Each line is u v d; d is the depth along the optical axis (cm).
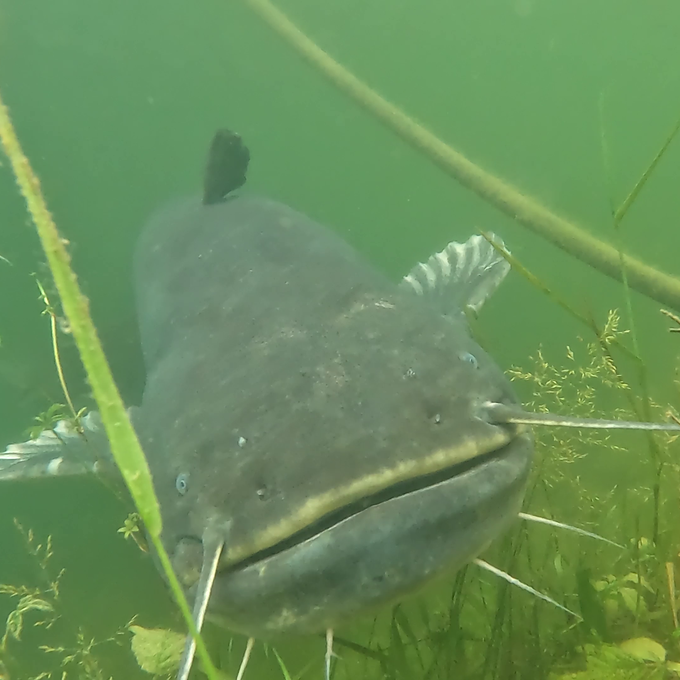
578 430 69
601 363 70
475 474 38
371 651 52
